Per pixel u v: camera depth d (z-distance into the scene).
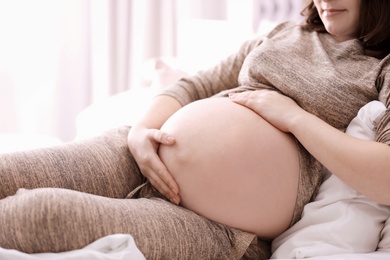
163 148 1.06
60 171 0.97
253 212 0.97
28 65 2.44
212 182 0.98
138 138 1.08
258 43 1.31
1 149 1.57
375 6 1.14
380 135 0.94
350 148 0.91
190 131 1.03
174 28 2.68
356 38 1.19
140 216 0.85
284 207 0.99
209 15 2.64
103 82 2.62
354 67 1.09
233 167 0.98
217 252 0.93
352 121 1.03
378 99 1.05
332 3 1.15
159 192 1.05
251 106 1.07
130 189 1.07
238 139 1.00
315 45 1.17
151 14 2.65
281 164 0.99
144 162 1.04
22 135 1.77
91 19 2.55
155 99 1.25
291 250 0.94
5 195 0.92
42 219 0.75
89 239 0.78
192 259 0.88
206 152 0.99
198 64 2.04
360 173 0.89
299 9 2.44
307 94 1.05
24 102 2.47
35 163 0.95
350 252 0.91
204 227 0.93
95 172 1.01
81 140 1.08
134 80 2.67
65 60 2.54
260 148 0.99
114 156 1.06
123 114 1.75
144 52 2.66
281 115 1.02
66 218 0.76
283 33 1.28
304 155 1.03
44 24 2.44
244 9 2.54
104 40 2.58
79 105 2.60
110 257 0.75
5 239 0.76
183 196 1.01
